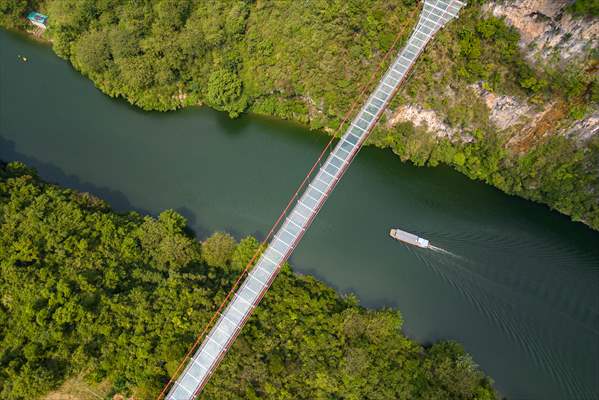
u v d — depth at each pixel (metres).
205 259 82.81
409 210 97.94
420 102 96.19
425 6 88.44
